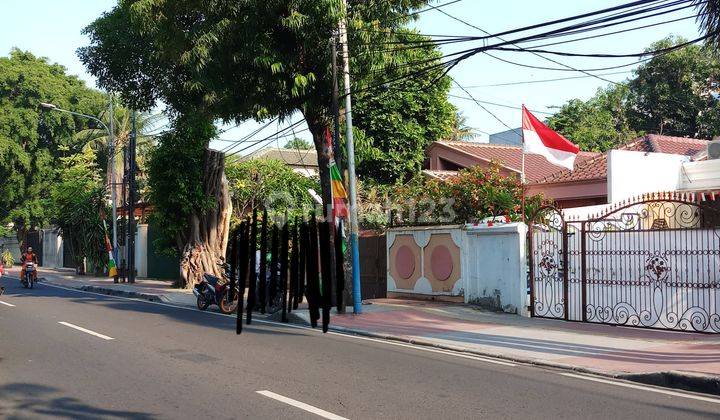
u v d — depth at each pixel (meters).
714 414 7.06
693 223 17.19
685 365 9.33
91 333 13.16
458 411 7.08
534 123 15.49
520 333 12.98
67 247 46.81
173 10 17.73
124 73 25.70
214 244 26.83
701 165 17.66
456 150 27.53
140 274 34.91
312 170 44.38
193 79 18.11
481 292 17.05
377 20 16.88
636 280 13.50
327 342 12.27
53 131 49.88
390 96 30.33
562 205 22.44
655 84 37.72
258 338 12.66
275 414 6.92
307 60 17.16
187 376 8.91
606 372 9.30
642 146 23.31
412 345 12.10
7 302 20.61
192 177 25.98
